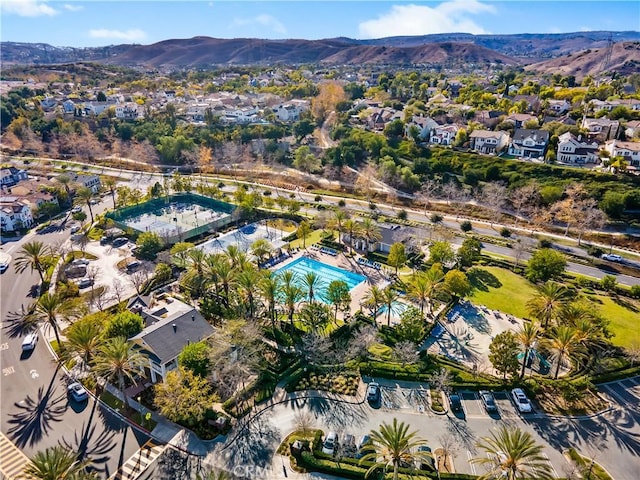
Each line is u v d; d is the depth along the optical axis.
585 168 155.00
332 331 83.25
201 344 68.56
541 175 157.12
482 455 57.62
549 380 70.25
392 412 65.19
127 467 56.03
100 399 67.81
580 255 120.00
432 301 91.75
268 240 126.50
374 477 54.19
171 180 173.25
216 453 58.12
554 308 79.31
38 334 84.06
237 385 69.12
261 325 83.81
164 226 136.50
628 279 106.62
